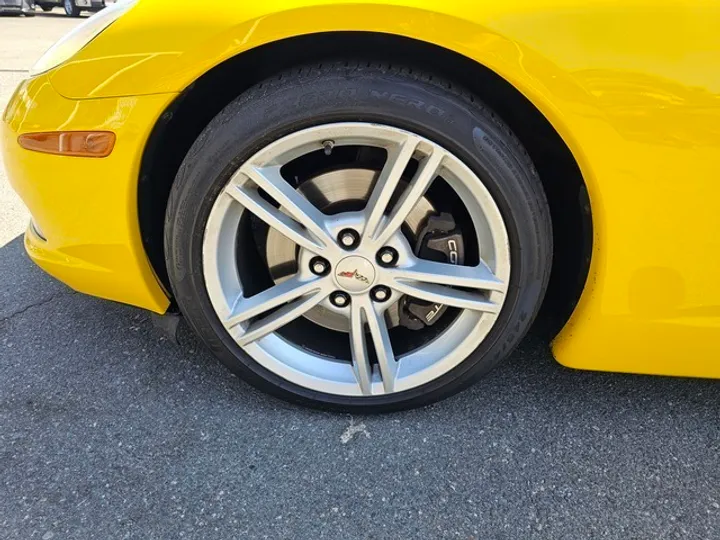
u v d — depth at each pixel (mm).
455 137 1310
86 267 1569
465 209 1558
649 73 1218
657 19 1211
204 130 1384
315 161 1541
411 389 1613
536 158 1570
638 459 1574
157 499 1433
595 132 1267
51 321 2072
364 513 1410
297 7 1229
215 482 1480
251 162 1362
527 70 1235
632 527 1394
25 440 1586
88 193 1443
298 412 1701
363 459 1554
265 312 1635
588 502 1451
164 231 1481
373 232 1436
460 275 1470
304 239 1459
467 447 1596
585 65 1224
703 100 1221
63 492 1444
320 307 1614
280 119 1313
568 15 1218
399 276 1483
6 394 1741
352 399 1638
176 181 1419
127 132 1363
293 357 1642
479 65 1371
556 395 1781
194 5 1298
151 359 1895
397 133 1319
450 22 1214
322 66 1344
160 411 1695
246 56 1379
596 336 1521
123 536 1343
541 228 1411
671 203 1312
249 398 1750
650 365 1573
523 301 1476
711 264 1371
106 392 1760
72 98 1372
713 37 1207
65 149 1401
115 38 1340
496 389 1801
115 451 1561
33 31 10203
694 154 1261
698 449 1609
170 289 1674
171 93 1327
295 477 1499
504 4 1223
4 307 2143
